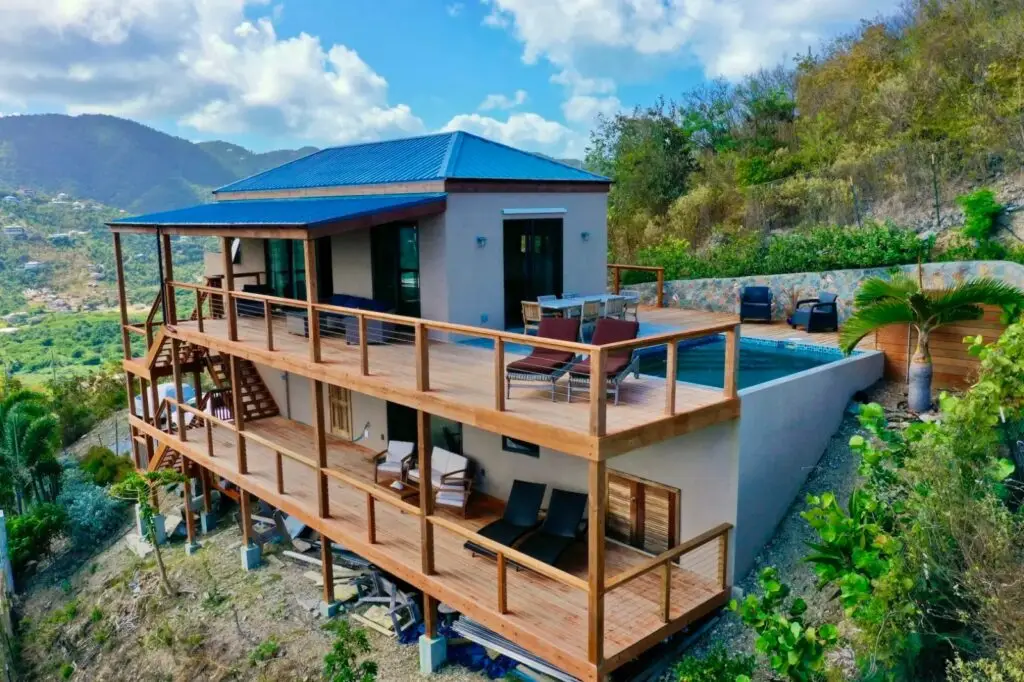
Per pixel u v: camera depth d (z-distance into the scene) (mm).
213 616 14086
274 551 15797
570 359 10117
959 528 6305
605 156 32469
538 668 9758
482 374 11109
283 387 18906
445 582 10141
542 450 12258
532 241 15383
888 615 6461
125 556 19047
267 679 11742
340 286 16328
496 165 15367
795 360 13328
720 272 20172
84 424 33938
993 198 16594
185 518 18562
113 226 18234
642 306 20172
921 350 11289
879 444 10766
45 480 27391
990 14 21953
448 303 13797
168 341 17734
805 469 10922
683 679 7848
